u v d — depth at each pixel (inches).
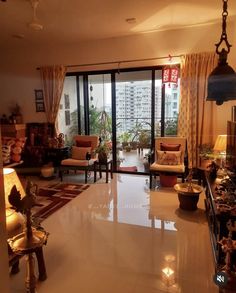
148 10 141.3
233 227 73.7
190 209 126.6
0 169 27.2
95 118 213.2
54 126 214.8
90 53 198.8
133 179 188.1
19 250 48.5
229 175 108.1
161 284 74.7
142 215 123.3
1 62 228.8
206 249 93.1
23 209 47.3
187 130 176.1
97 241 99.2
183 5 134.6
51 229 109.1
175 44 174.9
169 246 95.3
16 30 173.8
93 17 150.7
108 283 75.2
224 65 83.2
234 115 118.6
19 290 69.9
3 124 210.5
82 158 185.6
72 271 80.7
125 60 189.8
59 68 206.5
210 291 71.7
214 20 158.4
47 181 182.7
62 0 126.9
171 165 161.2
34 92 221.6
